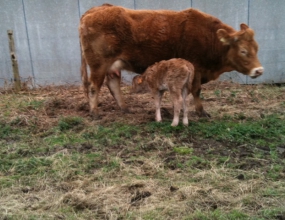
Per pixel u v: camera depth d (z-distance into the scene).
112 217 2.96
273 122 5.27
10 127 5.27
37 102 6.66
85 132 5.05
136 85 5.38
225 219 2.85
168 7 8.45
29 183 3.61
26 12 8.28
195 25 5.40
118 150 4.41
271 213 2.91
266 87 8.08
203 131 4.87
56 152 4.34
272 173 3.64
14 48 7.61
